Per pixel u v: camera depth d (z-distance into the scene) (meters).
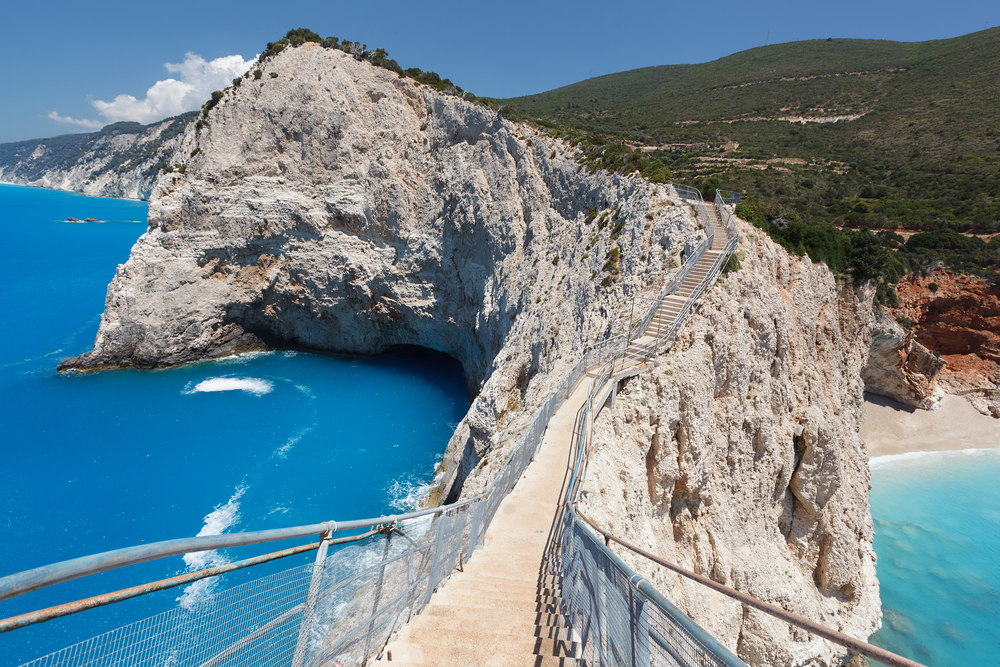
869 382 51.72
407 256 53.72
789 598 23.41
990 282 49.81
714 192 36.66
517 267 43.16
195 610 3.89
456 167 50.28
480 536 12.35
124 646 3.56
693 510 21.70
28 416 42.03
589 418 16.77
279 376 52.38
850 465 31.16
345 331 58.09
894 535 36.28
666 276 26.22
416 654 6.77
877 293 48.12
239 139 54.78
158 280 52.69
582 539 8.41
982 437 47.84
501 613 8.32
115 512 31.69
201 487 34.44
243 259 55.59
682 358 21.95
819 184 66.56
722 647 3.00
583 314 29.28
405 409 46.59
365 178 53.78
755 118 101.38
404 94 55.56
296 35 59.47
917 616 29.83
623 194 34.22
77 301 73.31
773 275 30.50
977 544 35.53
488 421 31.31
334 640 5.47
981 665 27.22
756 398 25.00
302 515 32.34
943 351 52.56
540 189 43.62
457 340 53.69
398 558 7.12
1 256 99.31
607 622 5.77
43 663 3.29
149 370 52.41
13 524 30.30
